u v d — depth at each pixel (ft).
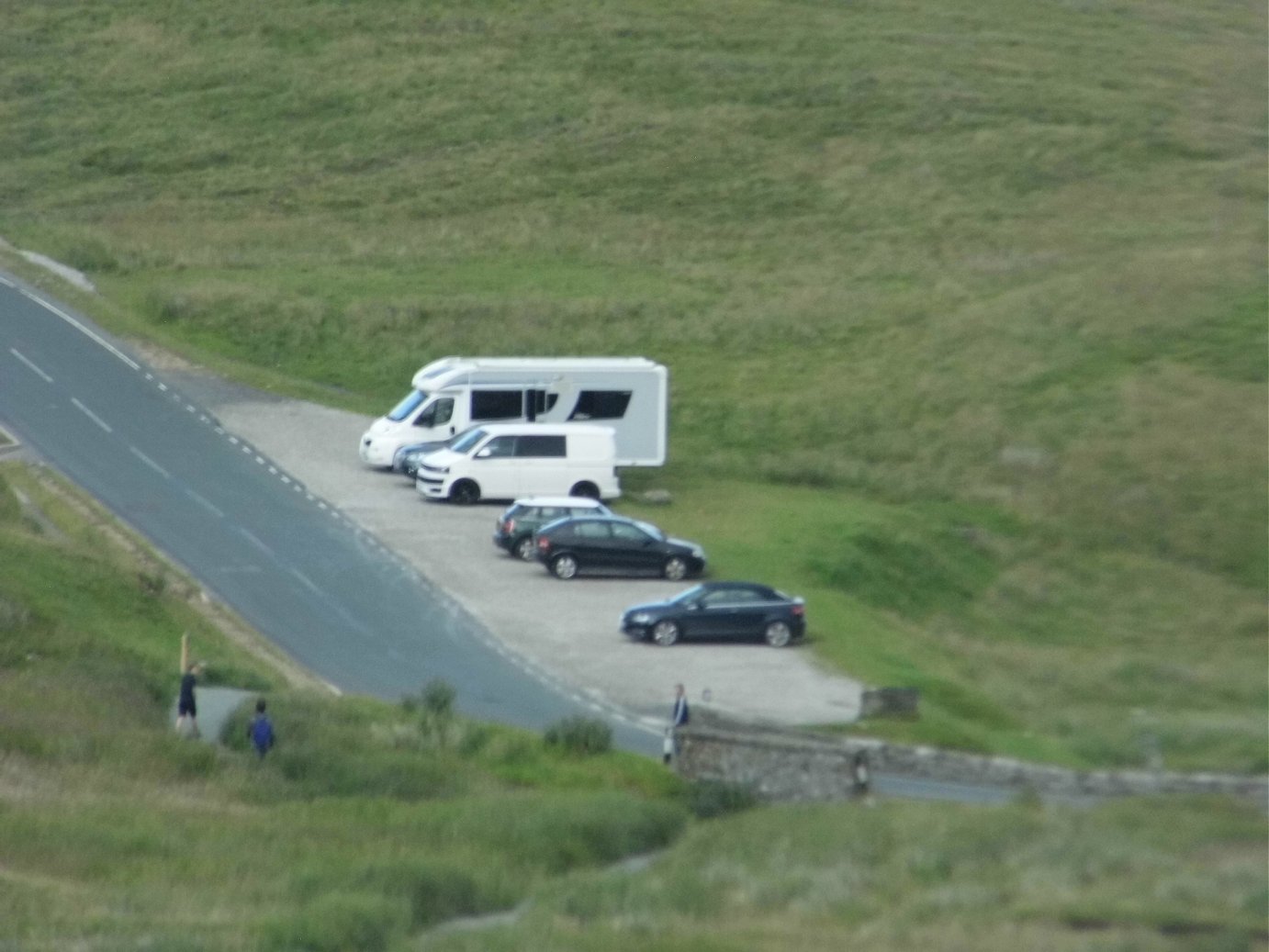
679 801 452.35
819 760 451.53
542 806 418.92
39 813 384.27
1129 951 272.72
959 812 382.22
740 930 304.09
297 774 446.60
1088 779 448.24
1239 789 442.50
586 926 313.73
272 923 313.32
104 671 497.46
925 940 287.28
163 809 403.34
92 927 307.37
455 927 335.06
